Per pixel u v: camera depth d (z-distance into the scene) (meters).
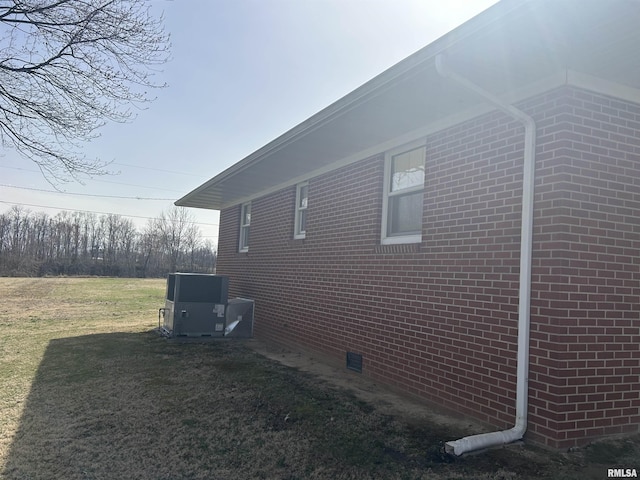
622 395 3.78
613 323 3.79
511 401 3.92
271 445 3.70
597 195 3.78
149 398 5.04
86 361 7.06
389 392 5.39
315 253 7.78
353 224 6.72
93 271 49.66
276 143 6.47
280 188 9.56
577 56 3.46
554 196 3.67
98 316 14.05
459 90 4.15
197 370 6.43
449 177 4.89
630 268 3.91
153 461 3.42
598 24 2.97
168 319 9.89
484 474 3.09
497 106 3.83
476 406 4.29
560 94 3.72
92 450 3.63
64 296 22.39
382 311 5.84
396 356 5.49
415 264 5.29
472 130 4.64
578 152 3.71
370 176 6.41
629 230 3.93
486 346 4.23
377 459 3.41
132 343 8.77
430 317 4.98
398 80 3.99
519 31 3.08
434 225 5.05
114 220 55.31
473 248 4.48
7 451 3.61
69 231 53.44
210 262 57.81
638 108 4.05
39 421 4.31
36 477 3.16
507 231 4.12
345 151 6.67
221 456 3.50
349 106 4.72
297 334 8.16
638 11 2.80
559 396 3.49
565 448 3.49
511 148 4.16
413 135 5.55
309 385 5.62
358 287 6.44
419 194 5.61
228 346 8.63
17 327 11.15
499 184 4.25
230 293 12.10
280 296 9.00
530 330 3.76
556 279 3.58
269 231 9.92
